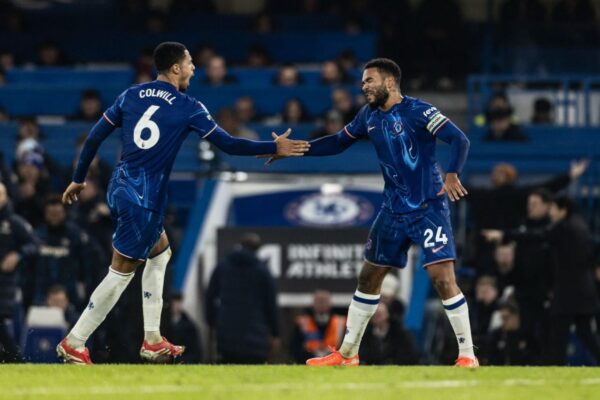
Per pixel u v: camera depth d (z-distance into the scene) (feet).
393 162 111.65
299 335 175.32
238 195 208.95
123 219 110.11
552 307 165.48
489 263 183.01
